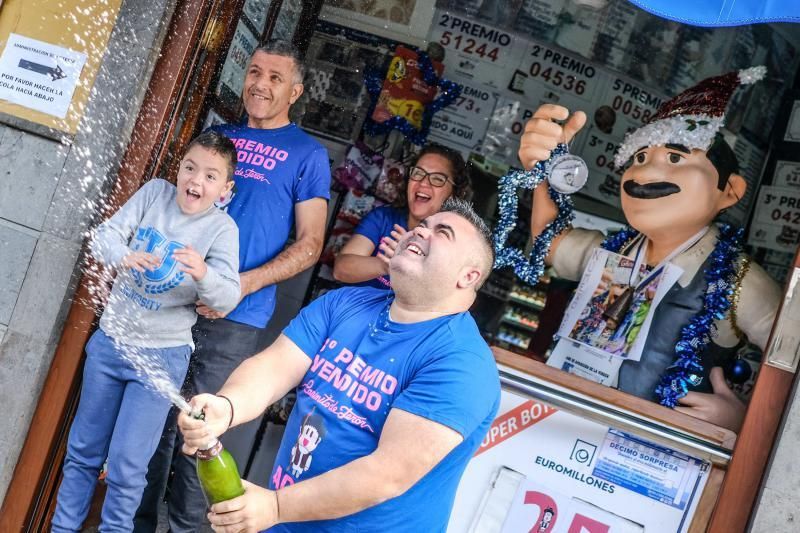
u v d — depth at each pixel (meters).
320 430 2.33
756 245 4.49
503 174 4.71
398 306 2.41
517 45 4.77
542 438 3.43
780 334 3.21
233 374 2.39
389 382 2.29
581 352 4.07
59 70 3.54
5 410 3.45
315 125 4.77
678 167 4.05
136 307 3.21
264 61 3.75
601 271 4.17
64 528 3.21
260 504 2.12
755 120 4.57
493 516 3.43
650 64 4.76
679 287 4.02
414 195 4.19
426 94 4.72
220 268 3.25
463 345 2.30
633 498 3.35
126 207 3.29
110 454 3.16
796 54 4.60
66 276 3.45
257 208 3.66
